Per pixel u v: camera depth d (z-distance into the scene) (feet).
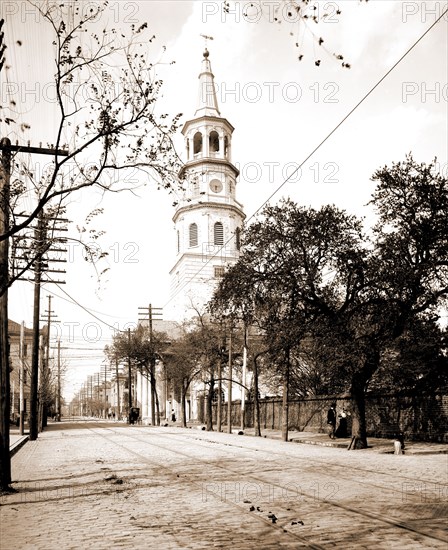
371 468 50.55
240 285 84.84
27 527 26.58
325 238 78.89
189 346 145.69
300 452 70.59
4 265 38.60
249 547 21.83
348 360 74.79
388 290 75.72
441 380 83.56
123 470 50.16
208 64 235.20
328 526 25.39
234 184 237.04
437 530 24.38
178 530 25.05
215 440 98.12
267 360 98.02
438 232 76.43
